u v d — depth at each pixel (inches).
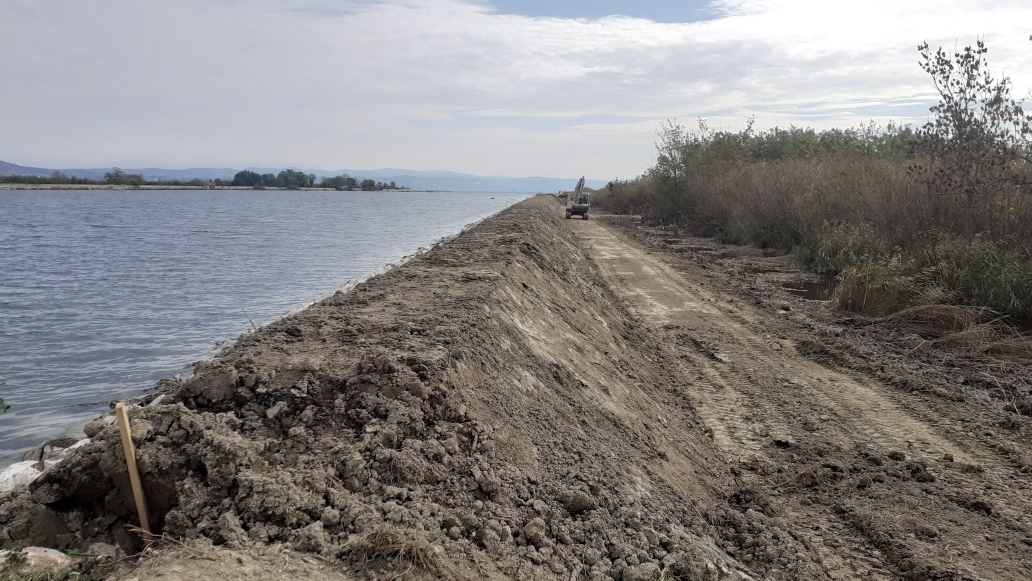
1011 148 546.3
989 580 172.7
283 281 736.3
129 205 2810.0
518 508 157.5
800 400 334.6
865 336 470.0
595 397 258.7
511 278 391.9
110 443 150.9
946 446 274.4
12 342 455.8
